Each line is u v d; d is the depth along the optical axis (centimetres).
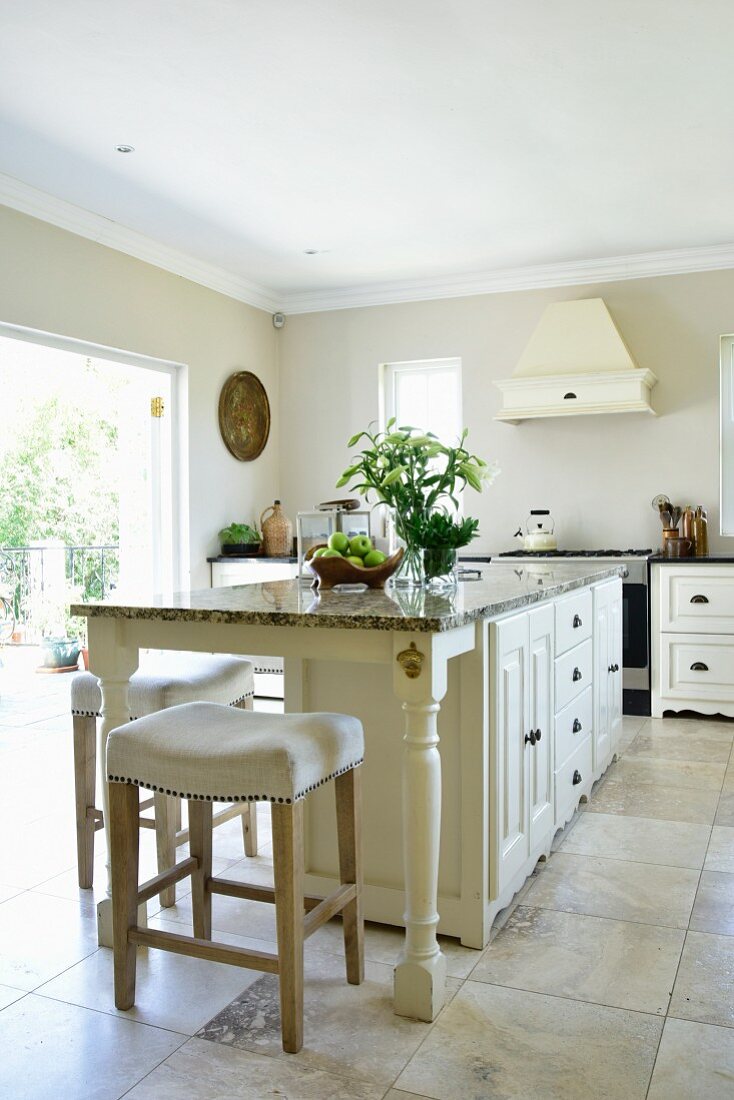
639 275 539
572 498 560
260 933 233
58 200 424
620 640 414
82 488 744
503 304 571
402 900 236
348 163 387
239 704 269
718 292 525
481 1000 200
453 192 424
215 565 558
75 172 393
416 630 184
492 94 324
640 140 366
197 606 212
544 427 564
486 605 210
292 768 175
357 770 205
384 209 446
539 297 563
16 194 404
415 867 193
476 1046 182
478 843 222
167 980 211
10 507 759
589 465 555
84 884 263
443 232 485
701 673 482
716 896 255
